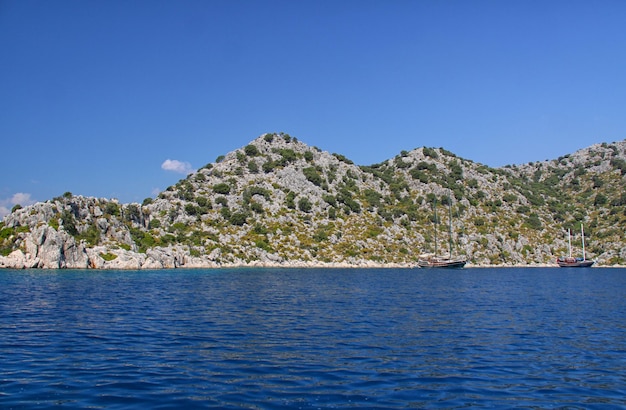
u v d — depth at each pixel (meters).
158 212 184.75
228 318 43.59
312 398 20.42
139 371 24.36
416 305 55.97
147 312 47.00
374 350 30.14
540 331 38.03
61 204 137.38
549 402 20.34
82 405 19.12
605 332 37.81
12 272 107.62
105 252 135.50
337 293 71.44
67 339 32.62
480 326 40.25
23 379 22.59
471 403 20.09
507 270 163.75
